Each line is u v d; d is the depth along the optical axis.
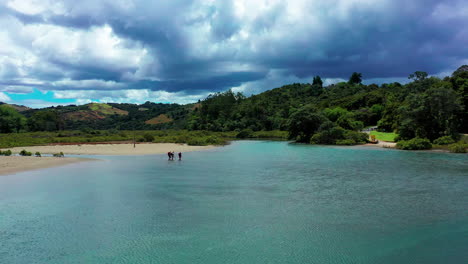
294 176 32.78
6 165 40.31
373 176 32.41
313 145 80.12
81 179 31.19
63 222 18.20
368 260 13.57
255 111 155.38
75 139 92.00
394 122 93.81
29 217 19.03
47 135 110.94
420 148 59.78
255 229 17.17
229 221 18.44
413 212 19.88
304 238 15.95
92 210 20.47
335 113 118.94
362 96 135.50
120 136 107.25
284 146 78.88
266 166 40.53
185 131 144.88
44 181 30.02
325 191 25.72
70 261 13.52
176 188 27.00
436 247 14.79
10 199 23.09
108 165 41.91
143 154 58.28
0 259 13.67
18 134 112.00
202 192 25.52
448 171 34.94
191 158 51.12
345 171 35.81
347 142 76.50
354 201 22.55
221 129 152.62
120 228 17.33
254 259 13.70
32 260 13.60
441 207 20.94
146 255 14.09
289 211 20.28
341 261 13.48
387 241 15.53
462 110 68.94
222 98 181.62
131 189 26.58
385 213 19.77
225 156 54.25
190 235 16.36
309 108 92.75
